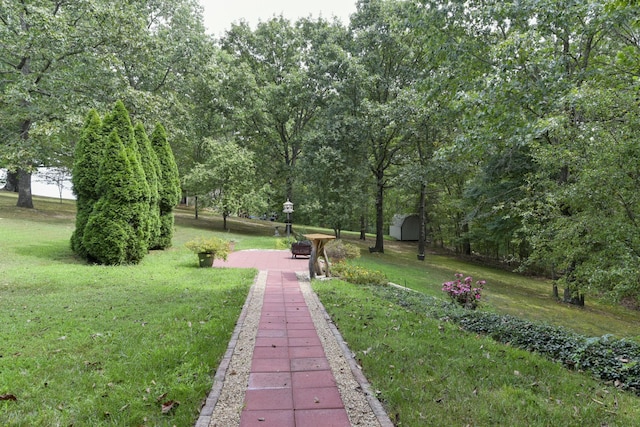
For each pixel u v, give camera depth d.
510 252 19.48
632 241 6.71
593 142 7.02
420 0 9.52
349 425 2.43
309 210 18.88
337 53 17.78
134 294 6.30
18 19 13.12
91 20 14.54
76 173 9.70
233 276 8.45
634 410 2.78
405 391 2.89
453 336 4.46
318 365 3.45
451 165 16.25
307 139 18.44
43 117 14.23
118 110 10.45
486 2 8.83
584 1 6.74
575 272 8.41
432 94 10.07
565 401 2.88
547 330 4.84
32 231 12.85
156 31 19.92
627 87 6.79
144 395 2.73
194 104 22.72
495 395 2.89
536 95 7.14
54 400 2.65
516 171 14.41
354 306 5.79
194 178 19.52
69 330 4.23
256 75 23.83
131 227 9.70
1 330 4.18
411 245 27.14
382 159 19.06
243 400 2.75
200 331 4.24
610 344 4.15
